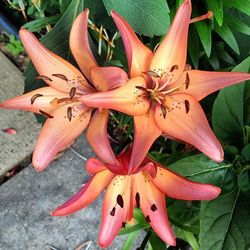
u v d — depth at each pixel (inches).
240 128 13.9
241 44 17.9
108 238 12.8
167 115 11.7
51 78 12.4
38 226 20.4
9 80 23.5
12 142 21.9
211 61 18.0
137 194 12.6
